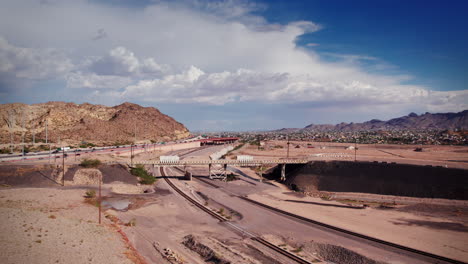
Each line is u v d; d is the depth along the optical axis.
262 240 46.62
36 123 194.38
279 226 54.62
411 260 40.38
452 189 81.56
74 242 36.31
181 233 48.78
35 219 42.94
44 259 30.31
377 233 51.00
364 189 93.94
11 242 32.81
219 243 43.75
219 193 84.12
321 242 46.31
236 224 55.09
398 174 95.31
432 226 55.44
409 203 77.19
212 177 109.00
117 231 45.03
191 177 104.94
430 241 47.50
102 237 40.44
